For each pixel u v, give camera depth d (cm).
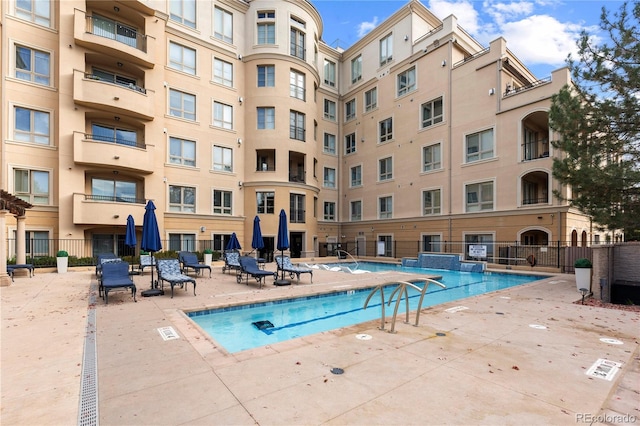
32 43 1487
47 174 1515
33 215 1462
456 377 355
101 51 1623
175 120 1914
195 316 719
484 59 1805
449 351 437
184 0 1998
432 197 2070
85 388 331
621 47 845
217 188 2070
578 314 656
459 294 1087
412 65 2202
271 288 1005
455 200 1923
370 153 2519
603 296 801
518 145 1655
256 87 2211
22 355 423
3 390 327
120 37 1730
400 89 2306
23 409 291
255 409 288
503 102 1719
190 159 1984
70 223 1520
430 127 2073
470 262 1627
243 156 2211
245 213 2189
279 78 2216
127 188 1755
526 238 1738
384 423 267
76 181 1544
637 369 383
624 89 849
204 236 1994
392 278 1248
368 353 427
